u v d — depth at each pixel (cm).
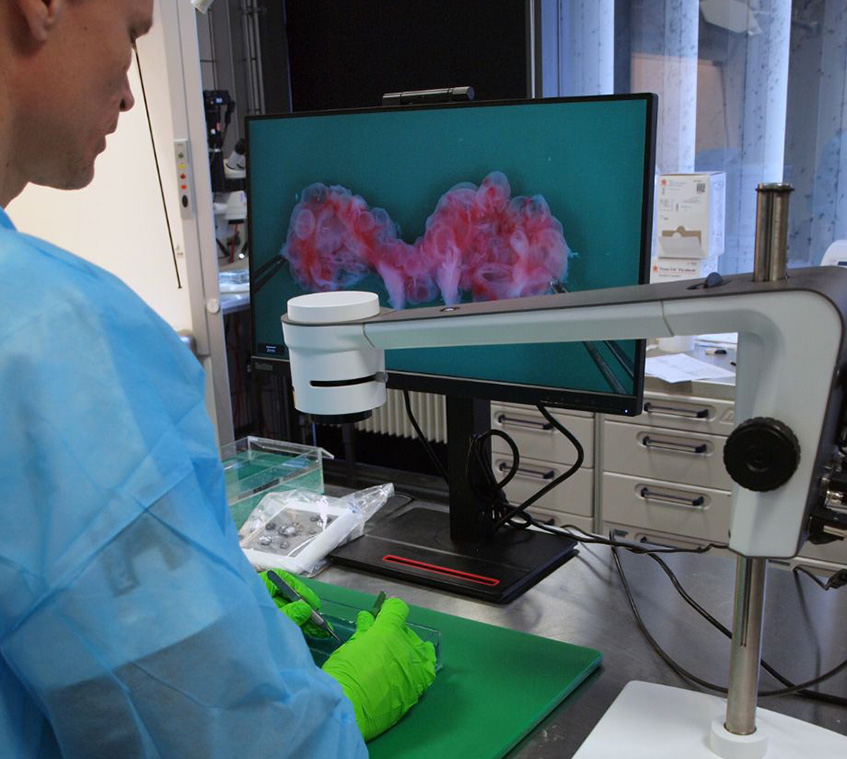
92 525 54
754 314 68
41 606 54
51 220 316
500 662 98
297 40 381
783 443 67
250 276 144
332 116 129
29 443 54
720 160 318
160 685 56
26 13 56
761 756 78
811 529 71
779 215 69
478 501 127
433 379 125
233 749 58
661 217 259
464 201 121
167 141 280
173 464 57
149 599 55
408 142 124
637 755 80
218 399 292
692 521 253
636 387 110
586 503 271
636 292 77
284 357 142
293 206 137
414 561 123
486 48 341
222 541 60
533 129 113
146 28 67
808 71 295
